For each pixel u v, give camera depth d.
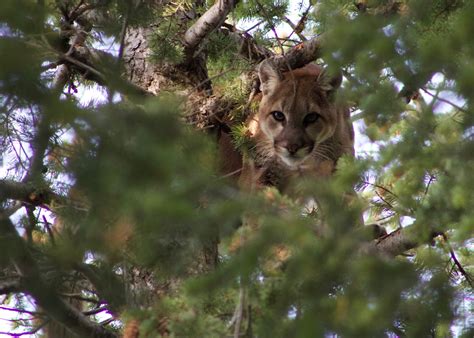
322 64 15.11
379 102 8.74
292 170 14.62
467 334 7.69
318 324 6.57
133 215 6.96
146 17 10.41
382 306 6.57
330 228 6.80
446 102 7.98
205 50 13.49
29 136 8.92
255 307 7.57
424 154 8.34
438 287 7.39
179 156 6.45
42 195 10.26
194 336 7.61
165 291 10.05
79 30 10.15
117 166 6.28
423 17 8.12
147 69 13.20
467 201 8.03
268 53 14.62
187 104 11.71
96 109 6.94
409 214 9.66
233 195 6.72
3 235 8.37
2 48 6.59
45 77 8.46
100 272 9.66
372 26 7.31
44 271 9.19
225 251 8.23
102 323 11.27
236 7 13.40
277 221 6.60
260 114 15.02
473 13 6.82
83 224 8.16
